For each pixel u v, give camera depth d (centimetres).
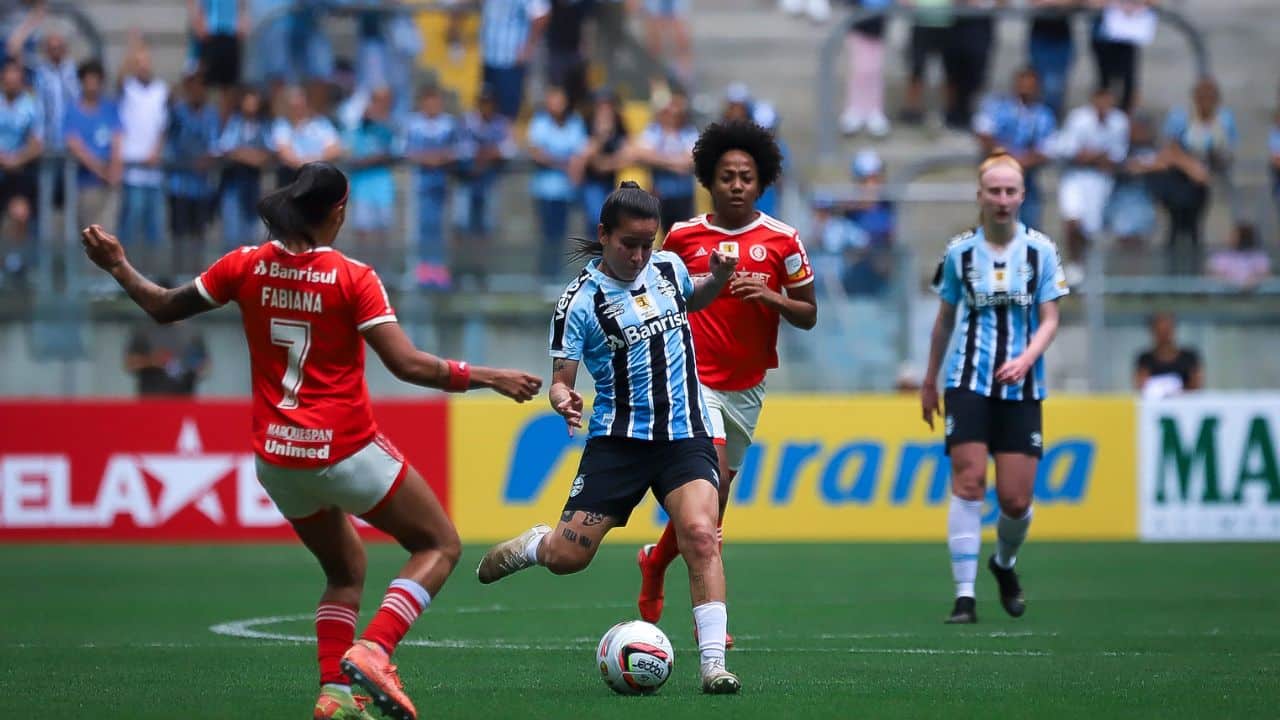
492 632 3023
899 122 7094
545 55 6538
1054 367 5556
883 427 5234
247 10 6506
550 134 5734
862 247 5434
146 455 5175
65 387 5347
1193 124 6088
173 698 2097
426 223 5578
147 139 5878
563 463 5191
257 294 1806
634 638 2089
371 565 4522
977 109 6950
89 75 5681
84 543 5150
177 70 7294
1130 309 5497
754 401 2705
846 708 1952
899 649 2719
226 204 5541
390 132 5775
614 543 5272
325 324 1791
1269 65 7794
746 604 3559
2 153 5644
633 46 7069
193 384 5406
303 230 1800
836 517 5222
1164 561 4569
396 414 5159
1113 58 6438
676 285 2175
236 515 5188
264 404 1809
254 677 2339
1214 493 5209
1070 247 5822
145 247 5369
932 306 5375
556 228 5659
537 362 5381
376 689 1739
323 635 1880
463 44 6669
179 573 4303
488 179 5638
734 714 1898
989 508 5181
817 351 5388
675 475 2117
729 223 2658
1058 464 5225
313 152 5578
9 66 5700
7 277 5319
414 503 1841
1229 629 3052
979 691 2128
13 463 5156
